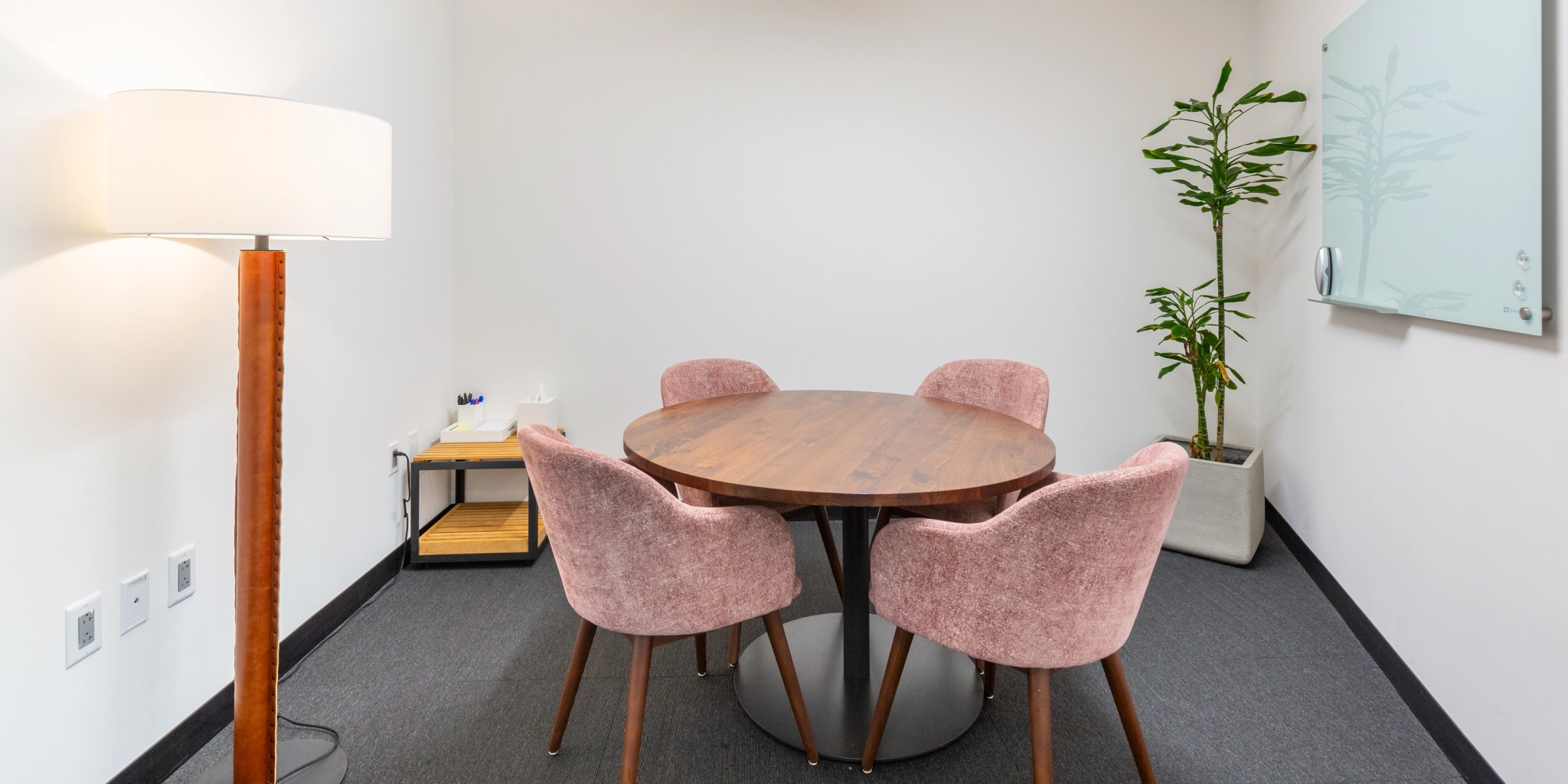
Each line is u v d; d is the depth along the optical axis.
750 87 3.33
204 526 1.79
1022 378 2.37
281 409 1.51
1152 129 3.35
